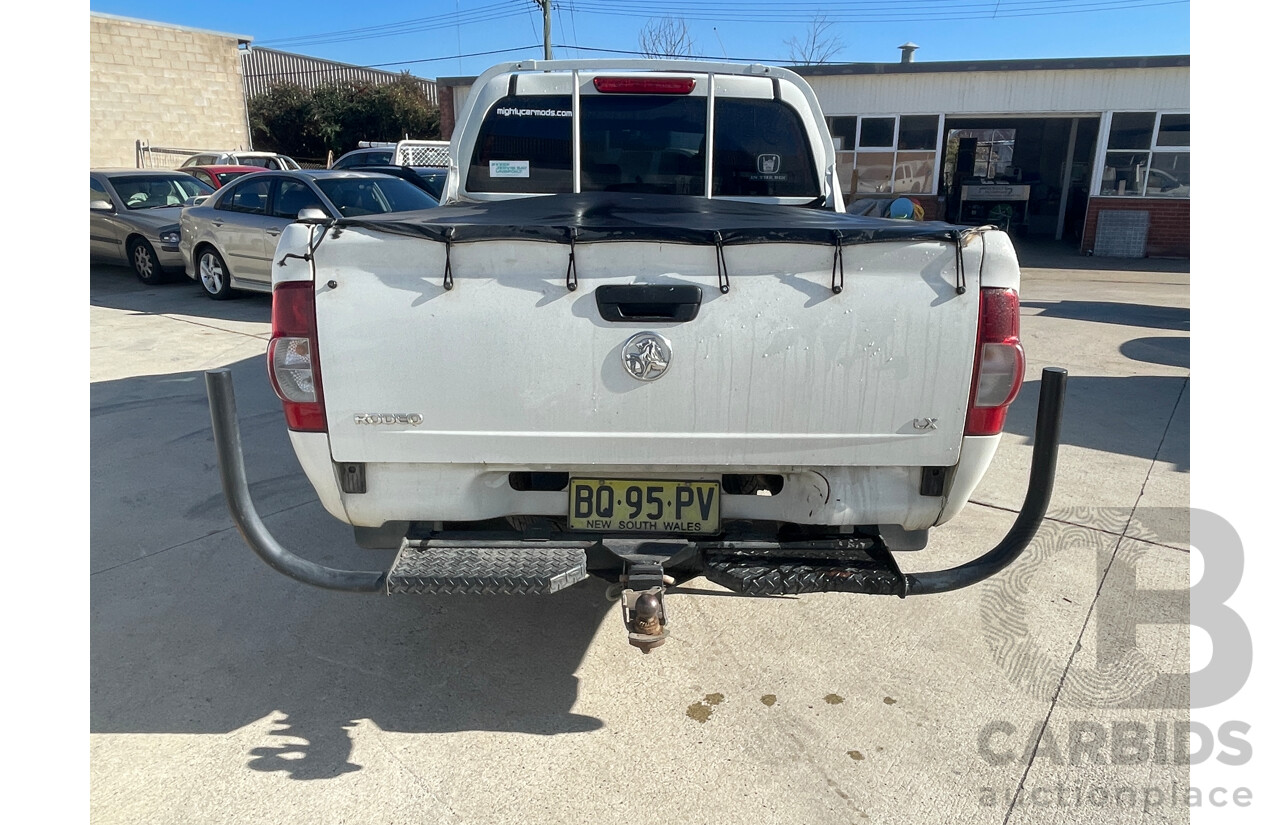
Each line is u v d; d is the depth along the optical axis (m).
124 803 2.31
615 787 2.40
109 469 4.77
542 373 2.26
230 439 2.31
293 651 3.06
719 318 2.22
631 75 3.61
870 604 3.41
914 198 17.73
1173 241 17.02
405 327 2.23
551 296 2.21
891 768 2.50
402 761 2.50
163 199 11.79
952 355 2.24
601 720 2.70
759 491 2.65
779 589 2.36
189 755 2.51
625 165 3.75
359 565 3.67
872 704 2.79
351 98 34.12
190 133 22.91
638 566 2.36
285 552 2.41
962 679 2.92
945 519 2.46
